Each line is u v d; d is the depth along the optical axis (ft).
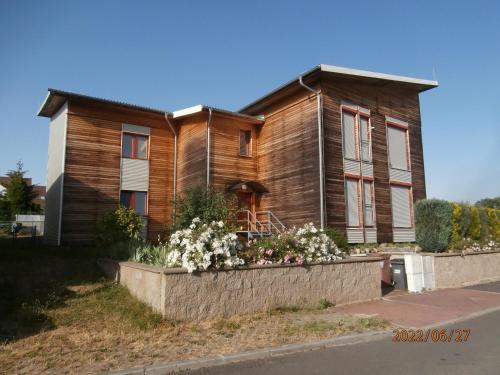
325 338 22.76
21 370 17.39
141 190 61.41
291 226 57.41
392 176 63.87
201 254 26.32
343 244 45.73
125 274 32.19
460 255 47.29
